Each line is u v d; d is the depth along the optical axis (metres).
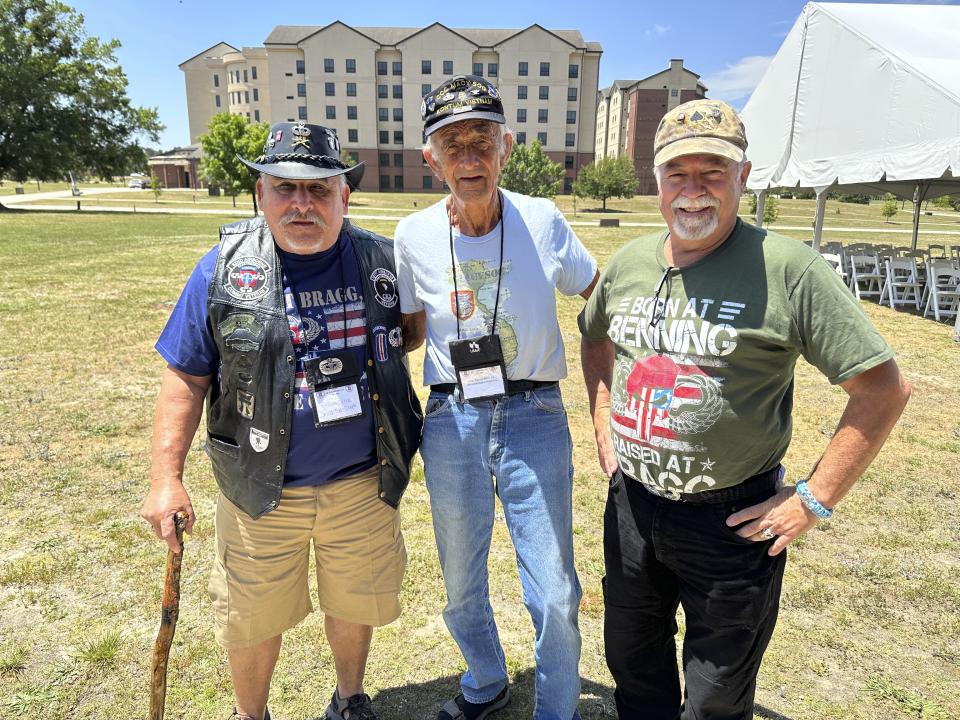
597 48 64.00
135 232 23.38
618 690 2.00
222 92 85.31
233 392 1.80
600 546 3.37
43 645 2.54
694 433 1.56
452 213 1.94
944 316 10.04
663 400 1.60
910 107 8.66
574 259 2.01
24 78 35.41
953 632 2.69
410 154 66.06
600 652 2.59
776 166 12.41
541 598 1.89
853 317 1.39
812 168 11.19
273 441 1.80
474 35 65.88
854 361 1.38
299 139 1.73
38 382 5.89
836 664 2.50
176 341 1.81
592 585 3.02
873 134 9.53
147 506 1.76
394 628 2.72
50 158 36.69
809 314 1.43
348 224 1.99
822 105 10.86
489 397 1.91
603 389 2.08
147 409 5.25
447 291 1.93
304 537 1.95
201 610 2.78
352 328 1.89
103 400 5.44
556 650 1.92
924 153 8.34
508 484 1.94
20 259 14.64
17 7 36.41
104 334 7.73
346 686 2.19
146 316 8.80
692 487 1.61
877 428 1.42
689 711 1.72
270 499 1.84
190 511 1.79
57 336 7.57
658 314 1.62
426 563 3.19
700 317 1.54
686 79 66.25
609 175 45.94
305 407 1.83
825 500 1.48
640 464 1.69
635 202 54.84
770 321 1.47
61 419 4.98
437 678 2.44
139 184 75.88
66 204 43.78
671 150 1.48
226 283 1.77
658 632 1.92
